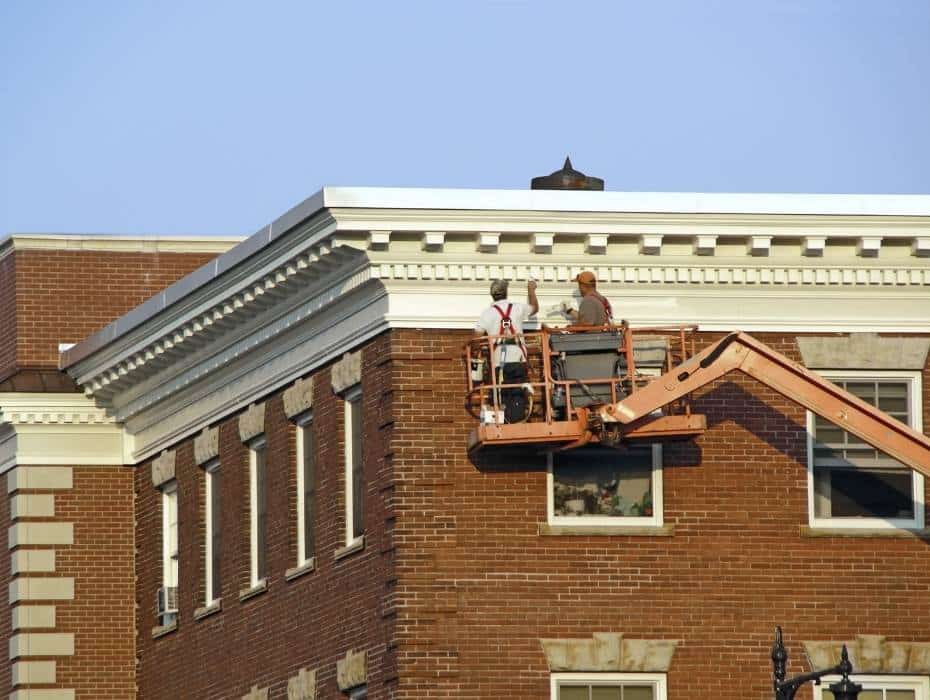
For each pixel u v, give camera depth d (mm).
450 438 73875
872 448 75625
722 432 75062
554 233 73875
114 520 93750
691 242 74750
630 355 71938
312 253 75938
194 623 88000
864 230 74875
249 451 84688
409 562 73375
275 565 82062
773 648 69000
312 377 79938
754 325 75562
